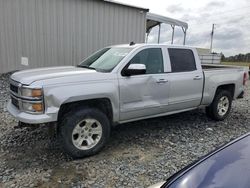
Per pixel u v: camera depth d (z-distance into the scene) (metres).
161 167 3.90
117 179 3.54
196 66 5.65
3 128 5.34
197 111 7.19
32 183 3.40
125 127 5.65
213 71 5.97
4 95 7.65
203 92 5.77
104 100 4.30
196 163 2.08
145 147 4.64
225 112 6.46
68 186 3.35
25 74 4.13
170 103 5.19
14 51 9.48
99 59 5.00
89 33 10.59
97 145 4.22
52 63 9.99
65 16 9.93
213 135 5.38
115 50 5.10
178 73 5.26
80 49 10.48
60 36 9.97
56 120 3.79
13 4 9.22
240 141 2.18
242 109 7.86
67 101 3.84
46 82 3.75
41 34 9.63
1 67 9.48
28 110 3.76
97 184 3.41
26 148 4.47
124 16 11.43
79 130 4.04
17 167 3.82
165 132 5.43
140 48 4.79
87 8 10.35
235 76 6.45
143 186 3.39
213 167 1.94
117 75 4.40
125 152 4.40
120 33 11.46
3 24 9.26
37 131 5.20
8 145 4.57
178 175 2.01
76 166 3.87
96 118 4.15
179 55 5.38
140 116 4.82
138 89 4.62
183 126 5.88
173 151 4.49
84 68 4.76
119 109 4.45
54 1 9.63
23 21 9.38
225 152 2.08
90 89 4.03
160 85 4.93
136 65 4.40
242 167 1.85
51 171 3.71
